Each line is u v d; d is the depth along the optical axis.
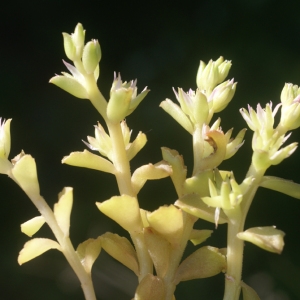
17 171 0.27
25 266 0.78
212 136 0.28
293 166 0.82
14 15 0.92
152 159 0.83
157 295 0.27
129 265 0.28
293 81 0.84
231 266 0.27
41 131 0.88
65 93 0.89
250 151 0.81
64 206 0.27
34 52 0.92
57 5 0.92
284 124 0.27
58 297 0.76
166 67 0.89
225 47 0.88
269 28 0.87
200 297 0.75
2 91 0.88
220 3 0.89
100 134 0.28
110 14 0.92
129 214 0.27
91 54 0.27
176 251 0.28
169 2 0.91
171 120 0.84
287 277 0.76
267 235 0.26
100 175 0.84
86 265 0.28
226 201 0.26
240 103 0.85
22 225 0.28
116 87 0.27
